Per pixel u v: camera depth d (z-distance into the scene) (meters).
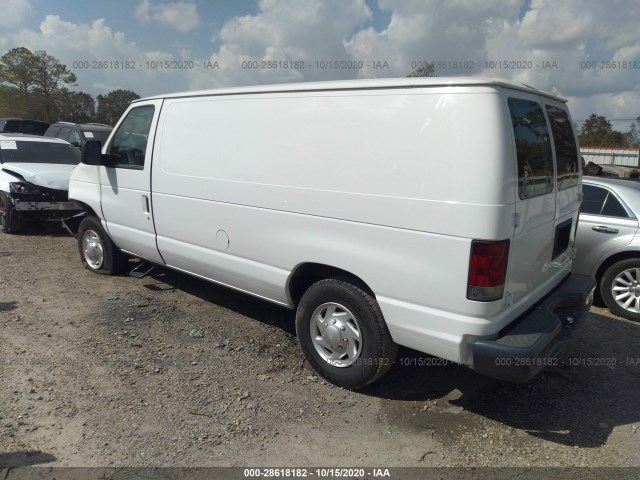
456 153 2.97
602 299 5.86
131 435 3.15
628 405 3.79
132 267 6.44
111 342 4.40
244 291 4.52
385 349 3.54
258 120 3.99
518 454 3.17
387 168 3.25
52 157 9.56
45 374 3.81
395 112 3.22
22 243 7.98
